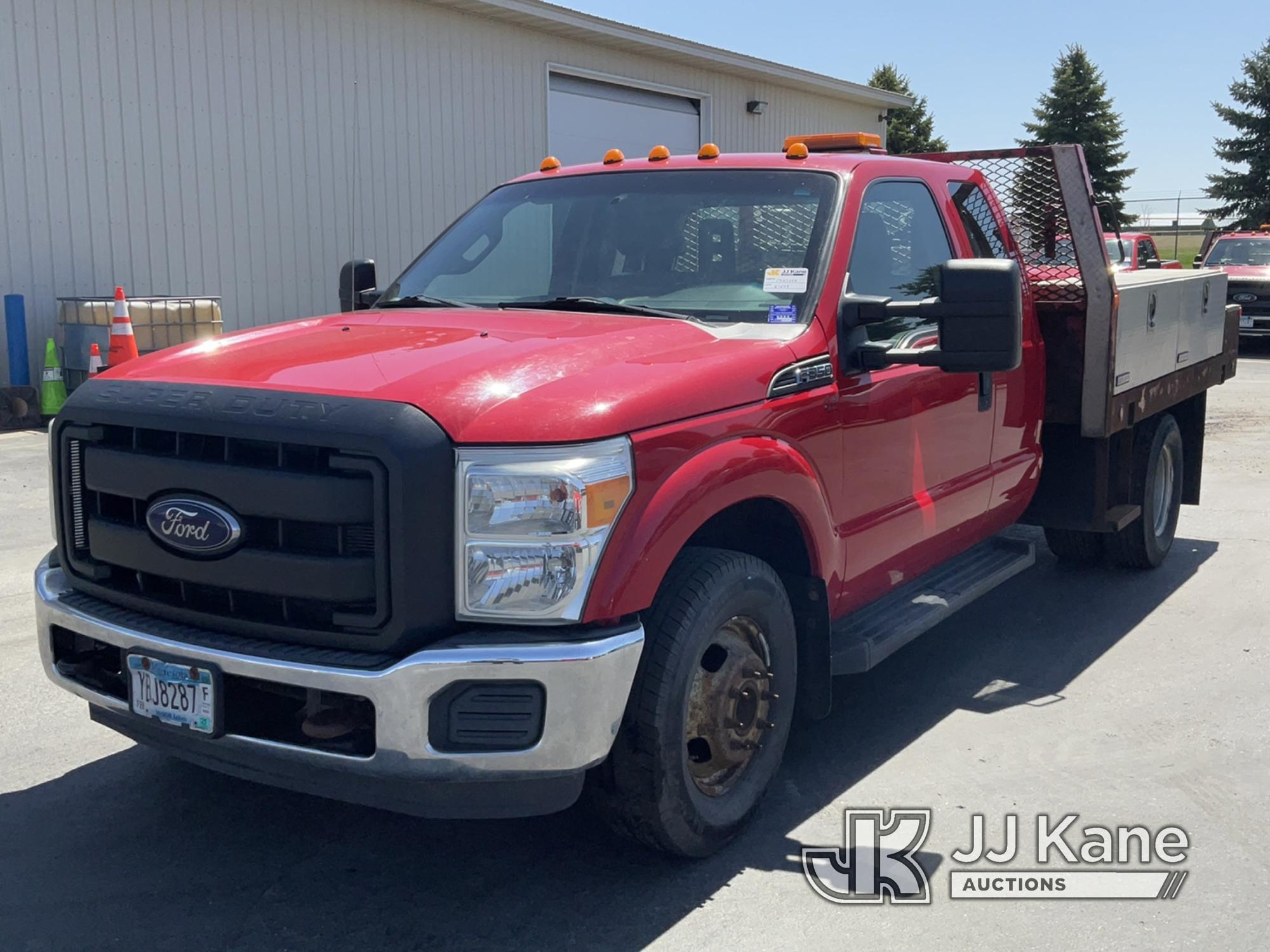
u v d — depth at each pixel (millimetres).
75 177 11414
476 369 2986
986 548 5410
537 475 2756
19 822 3598
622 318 3742
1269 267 21422
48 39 11070
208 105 12406
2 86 10797
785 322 3689
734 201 4105
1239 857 3434
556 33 16172
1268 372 18000
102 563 3252
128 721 3168
